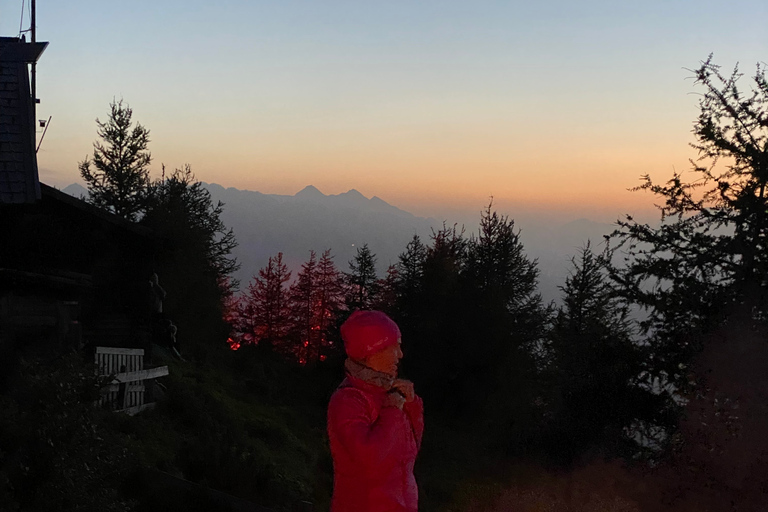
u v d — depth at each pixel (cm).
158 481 947
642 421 986
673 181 947
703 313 894
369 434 194
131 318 1633
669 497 841
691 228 936
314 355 6588
